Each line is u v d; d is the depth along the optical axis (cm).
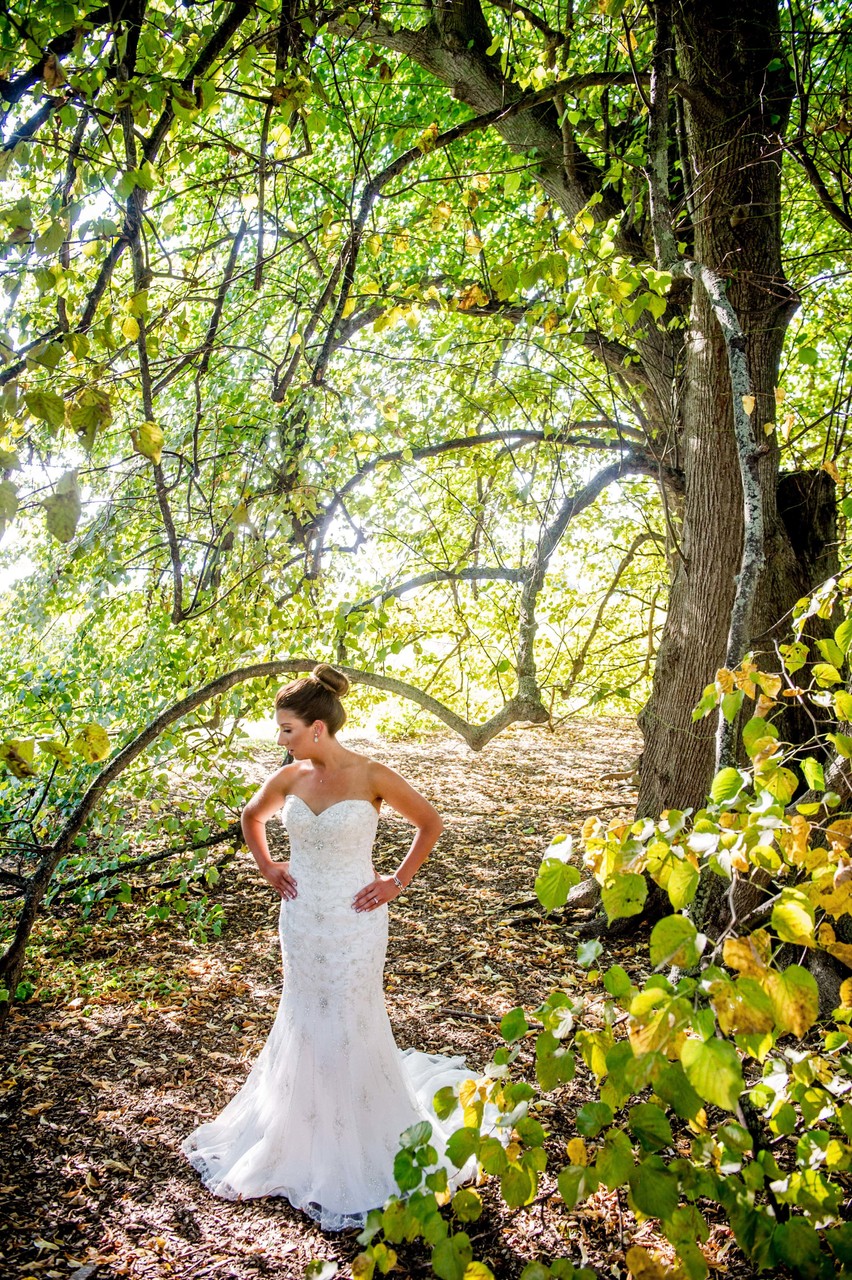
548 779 1004
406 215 803
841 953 188
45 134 306
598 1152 187
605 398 802
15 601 718
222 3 353
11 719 584
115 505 616
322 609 628
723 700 235
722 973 171
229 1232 288
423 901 632
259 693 605
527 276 342
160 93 284
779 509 560
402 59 761
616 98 669
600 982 480
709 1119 329
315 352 605
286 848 759
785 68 487
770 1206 206
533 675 652
